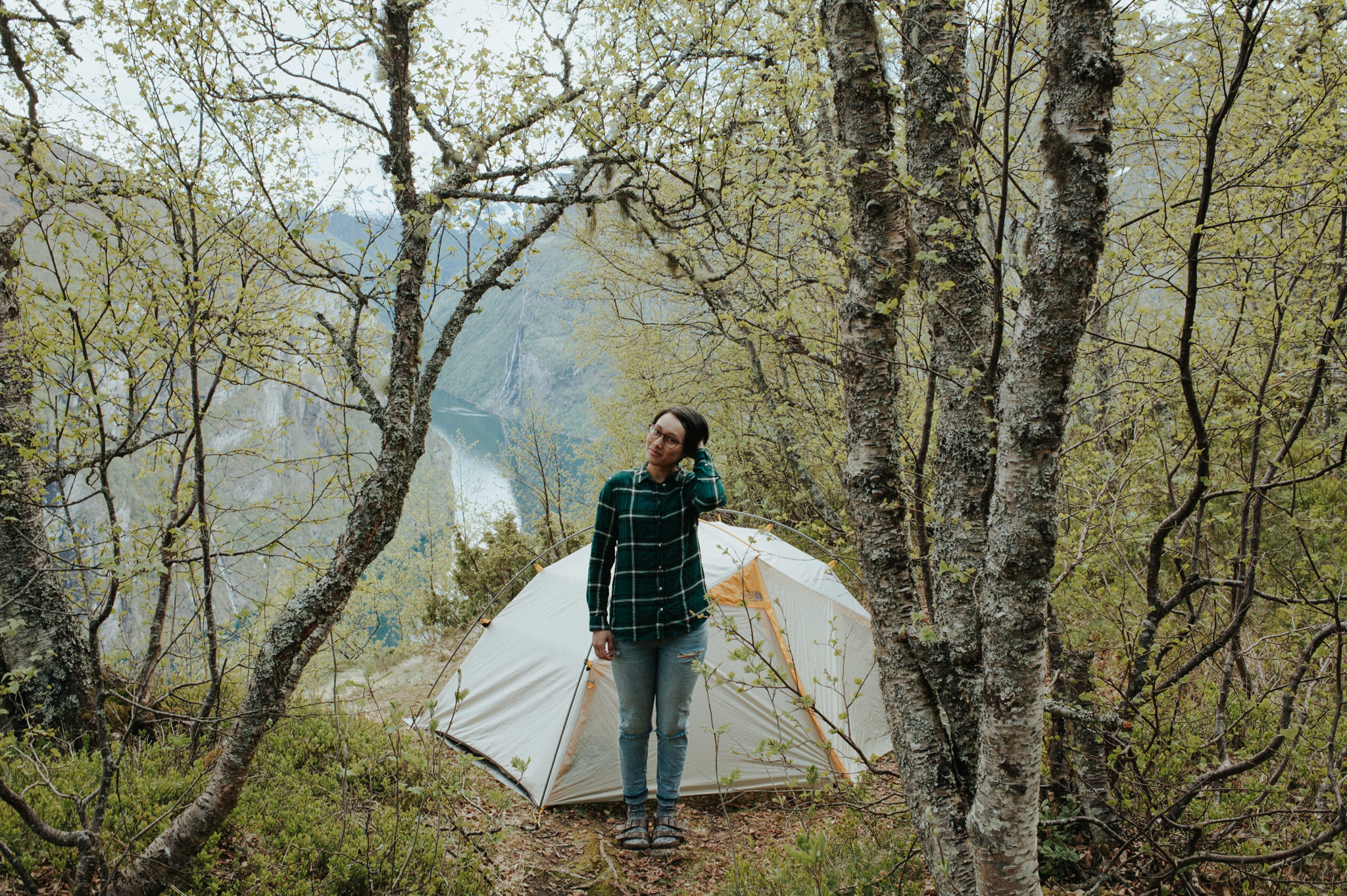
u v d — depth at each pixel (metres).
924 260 2.85
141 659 4.36
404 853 3.44
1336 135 3.41
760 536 6.00
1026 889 2.16
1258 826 2.84
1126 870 3.20
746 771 4.87
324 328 3.55
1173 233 3.79
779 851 3.94
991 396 2.58
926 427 3.17
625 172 4.41
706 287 4.34
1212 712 3.91
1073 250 1.95
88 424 3.39
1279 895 2.91
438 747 3.71
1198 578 3.24
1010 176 2.46
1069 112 1.95
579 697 4.82
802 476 8.30
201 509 3.36
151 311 3.46
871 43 2.88
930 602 3.28
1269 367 3.36
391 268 3.25
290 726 4.70
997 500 2.11
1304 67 3.47
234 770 2.92
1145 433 3.85
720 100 4.55
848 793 4.06
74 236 3.48
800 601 5.41
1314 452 3.53
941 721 2.73
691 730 4.86
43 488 3.95
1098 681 4.11
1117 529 3.59
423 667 8.85
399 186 3.39
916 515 3.26
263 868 3.21
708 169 4.46
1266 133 3.89
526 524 16.39
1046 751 3.54
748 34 4.47
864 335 2.82
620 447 13.33
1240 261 3.54
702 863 3.90
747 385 9.74
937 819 2.60
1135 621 3.79
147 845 3.17
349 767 4.19
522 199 3.59
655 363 11.80
